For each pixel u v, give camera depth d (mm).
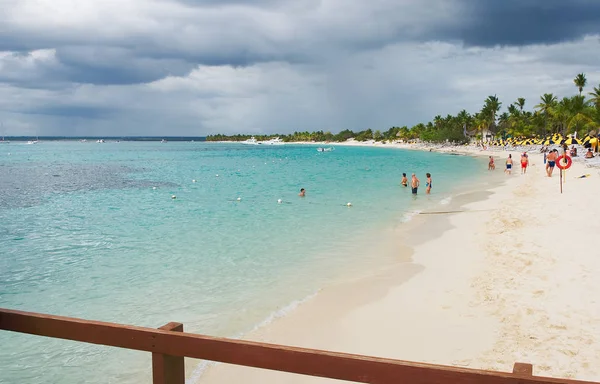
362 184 36688
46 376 7199
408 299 10156
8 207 25750
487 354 7332
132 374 7281
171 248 15367
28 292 11008
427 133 168250
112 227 19422
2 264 13508
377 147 186875
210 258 13977
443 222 19328
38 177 46125
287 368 2510
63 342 8461
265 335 8562
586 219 15656
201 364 7707
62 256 14477
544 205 20094
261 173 50594
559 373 6508
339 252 14539
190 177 45688
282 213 22594
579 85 86562
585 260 11000
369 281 11555
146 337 2744
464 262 12742
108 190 34094
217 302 10258
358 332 8617
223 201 27266
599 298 8758
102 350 8125
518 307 8930
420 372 2275
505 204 22375
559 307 8641
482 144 122562
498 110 132500
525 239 14125
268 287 11234
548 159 35312
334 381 7098
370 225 19062
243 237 17000
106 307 9984
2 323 3043
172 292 10930
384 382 2342
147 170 56469
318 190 32406
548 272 10617
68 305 10125
